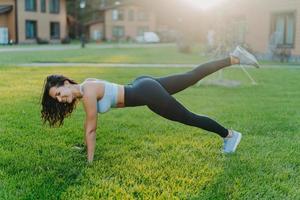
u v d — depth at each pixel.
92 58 21.09
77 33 62.78
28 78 11.85
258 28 23.69
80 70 14.55
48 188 3.71
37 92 9.19
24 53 24.75
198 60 20.89
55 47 35.12
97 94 4.22
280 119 6.76
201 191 3.69
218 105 8.08
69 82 4.25
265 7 23.08
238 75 13.81
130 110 7.33
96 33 61.62
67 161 4.44
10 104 7.67
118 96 4.24
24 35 42.53
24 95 8.74
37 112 6.95
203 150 4.90
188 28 29.86
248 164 4.41
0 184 3.80
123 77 12.47
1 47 33.59
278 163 4.48
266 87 10.97
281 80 12.60
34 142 5.16
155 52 28.89
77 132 5.66
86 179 3.93
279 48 21.97
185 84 4.52
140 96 4.25
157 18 67.19
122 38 62.81
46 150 4.84
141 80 4.36
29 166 4.29
